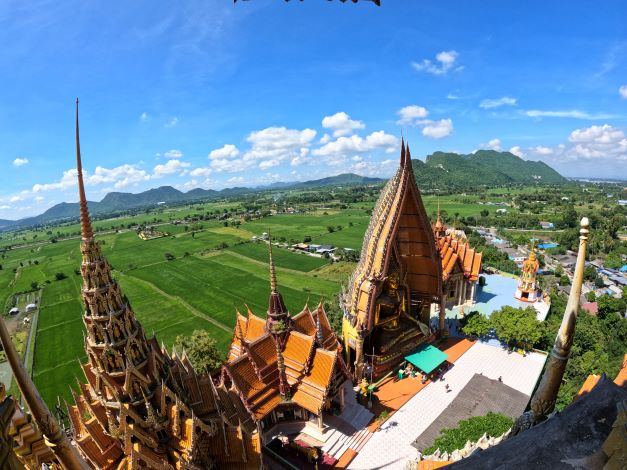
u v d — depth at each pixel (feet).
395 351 159.12
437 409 135.33
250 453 89.66
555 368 36.83
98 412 83.20
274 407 115.75
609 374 134.31
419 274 174.40
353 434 122.52
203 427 85.46
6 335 22.52
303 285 403.13
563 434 21.40
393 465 111.04
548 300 230.07
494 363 164.14
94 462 80.07
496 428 98.73
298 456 114.52
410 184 150.20
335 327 199.41
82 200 77.25
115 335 80.48
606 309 231.50
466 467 21.13
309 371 119.96
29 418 25.20
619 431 19.01
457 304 224.53
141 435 80.33
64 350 287.07
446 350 175.42
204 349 162.61
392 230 148.66
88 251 78.23
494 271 302.45
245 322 146.51
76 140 74.28
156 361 85.92
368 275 151.53
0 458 19.34
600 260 459.32
